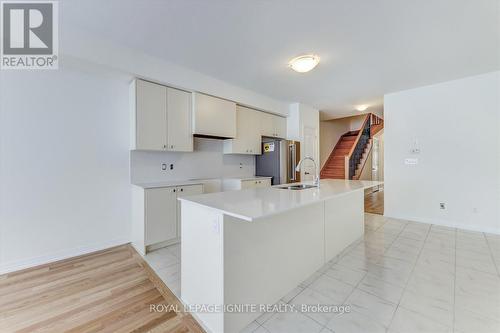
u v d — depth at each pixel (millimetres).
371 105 4906
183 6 1820
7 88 2225
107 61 2346
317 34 2207
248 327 1511
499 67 3000
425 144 3752
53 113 2477
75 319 1587
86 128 2691
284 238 1844
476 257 2469
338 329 1474
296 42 2352
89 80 2699
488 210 3262
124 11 1889
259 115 4270
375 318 1565
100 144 2791
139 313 1653
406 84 3627
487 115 3223
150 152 3176
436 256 2516
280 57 2689
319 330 1470
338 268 2283
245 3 1778
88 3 1789
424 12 1868
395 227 3580
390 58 2703
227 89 3535
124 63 2465
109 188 2863
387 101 4109
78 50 2170
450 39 2285
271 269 1722
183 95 3098
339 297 1812
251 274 1561
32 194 2365
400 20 1979
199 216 1606
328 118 6480
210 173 3883
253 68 3010
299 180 4586
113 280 2090
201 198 1819
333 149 7957
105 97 2812
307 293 1876
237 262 1462
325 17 1947
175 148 3023
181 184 2980
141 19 2002
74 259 2523
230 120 3623
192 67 2979
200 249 1592
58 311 1667
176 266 2357
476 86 3287
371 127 7641
